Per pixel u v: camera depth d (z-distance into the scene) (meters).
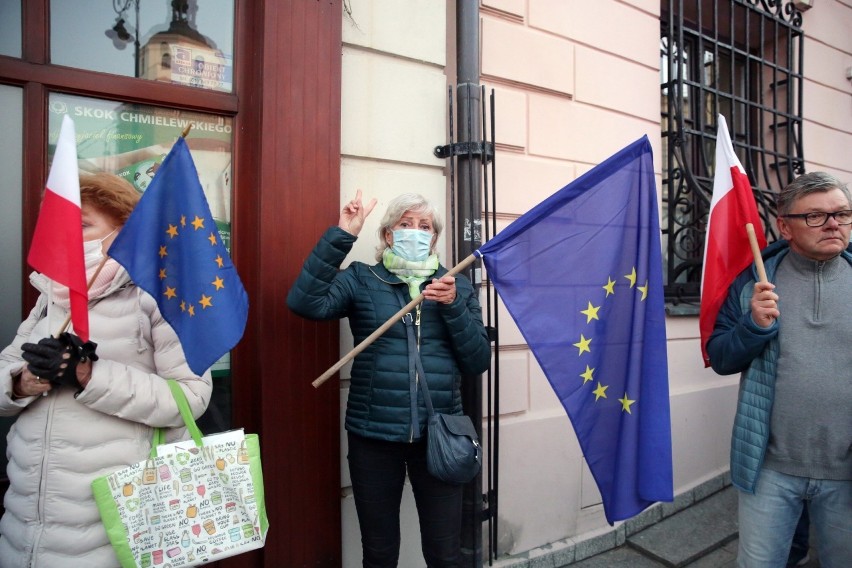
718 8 4.45
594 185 2.07
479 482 2.63
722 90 4.95
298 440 2.32
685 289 4.12
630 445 2.05
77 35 2.12
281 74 2.31
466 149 2.65
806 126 5.06
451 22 2.96
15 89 2.03
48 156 2.06
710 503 3.82
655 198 2.12
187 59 2.31
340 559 2.42
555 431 3.20
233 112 2.36
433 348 2.03
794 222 1.93
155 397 1.45
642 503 2.04
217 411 2.33
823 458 1.90
